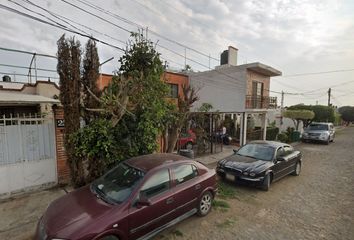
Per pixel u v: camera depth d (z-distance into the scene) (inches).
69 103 227.1
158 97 264.1
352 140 828.6
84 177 238.2
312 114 775.1
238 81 614.2
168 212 160.4
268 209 216.4
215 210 210.2
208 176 201.3
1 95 318.0
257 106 634.8
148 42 276.1
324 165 414.3
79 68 230.7
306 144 705.0
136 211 139.8
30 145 239.5
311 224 188.5
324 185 294.8
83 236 116.8
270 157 287.9
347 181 313.7
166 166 171.2
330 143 737.6
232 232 171.9
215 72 665.0
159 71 275.3
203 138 487.5
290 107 1077.1
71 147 227.8
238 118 748.0
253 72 630.5
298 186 289.1
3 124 222.8
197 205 189.0
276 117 905.5
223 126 656.4
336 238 168.1
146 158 189.5
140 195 146.2
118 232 130.6
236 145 607.2
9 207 204.2
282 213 208.1
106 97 226.1
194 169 193.9
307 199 244.1
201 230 173.6
